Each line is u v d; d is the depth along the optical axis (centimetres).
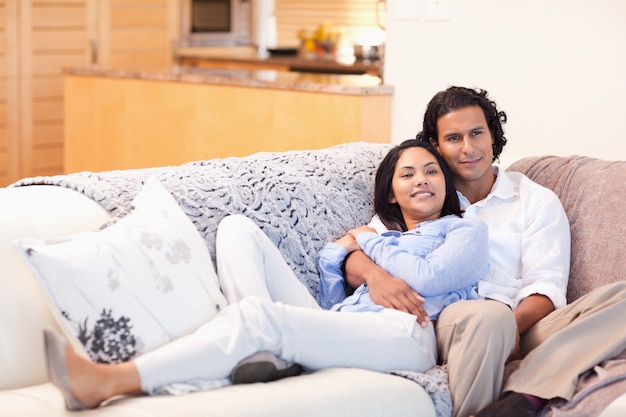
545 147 379
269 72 552
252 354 211
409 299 247
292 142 456
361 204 290
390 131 431
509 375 236
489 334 227
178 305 221
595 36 360
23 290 221
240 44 777
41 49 644
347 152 305
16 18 630
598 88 362
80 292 208
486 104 282
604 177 281
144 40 702
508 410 219
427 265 250
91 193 247
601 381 220
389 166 277
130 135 545
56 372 188
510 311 232
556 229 272
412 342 236
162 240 227
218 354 206
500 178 282
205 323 224
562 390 221
